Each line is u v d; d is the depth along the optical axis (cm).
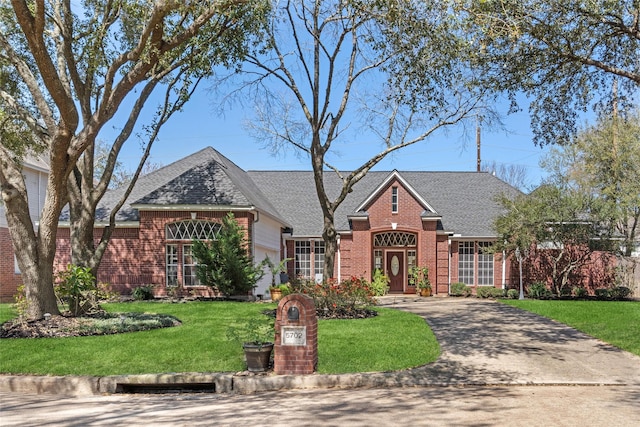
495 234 2722
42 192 2681
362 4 1277
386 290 2619
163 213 2148
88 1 1531
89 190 1519
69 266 1327
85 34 1331
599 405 724
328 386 870
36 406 752
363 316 1504
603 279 2623
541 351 1102
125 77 1167
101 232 2217
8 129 1577
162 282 2131
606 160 2645
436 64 1378
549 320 1504
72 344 1041
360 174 1839
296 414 678
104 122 1207
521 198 2444
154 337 1112
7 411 716
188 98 1706
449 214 2881
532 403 736
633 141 2527
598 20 1138
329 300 1529
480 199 3000
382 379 875
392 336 1170
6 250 2359
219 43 1616
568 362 1012
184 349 1019
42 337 1098
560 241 2378
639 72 1307
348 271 2733
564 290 2566
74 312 1329
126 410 718
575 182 2712
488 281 2758
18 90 1633
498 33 1007
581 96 1339
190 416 676
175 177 2373
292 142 1939
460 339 1212
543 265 2684
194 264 2141
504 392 812
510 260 2653
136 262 2167
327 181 3161
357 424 621
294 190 3088
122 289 2155
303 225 2859
